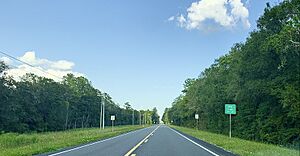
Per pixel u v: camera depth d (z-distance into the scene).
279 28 36.59
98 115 141.38
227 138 36.66
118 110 181.75
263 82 38.31
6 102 72.31
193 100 87.00
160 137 42.03
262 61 37.94
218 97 60.88
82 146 27.25
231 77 52.50
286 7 34.19
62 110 103.81
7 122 72.88
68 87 117.00
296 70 35.34
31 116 86.81
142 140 35.38
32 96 87.00
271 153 18.59
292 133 35.81
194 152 21.12
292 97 33.16
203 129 81.12
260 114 40.91
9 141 32.22
